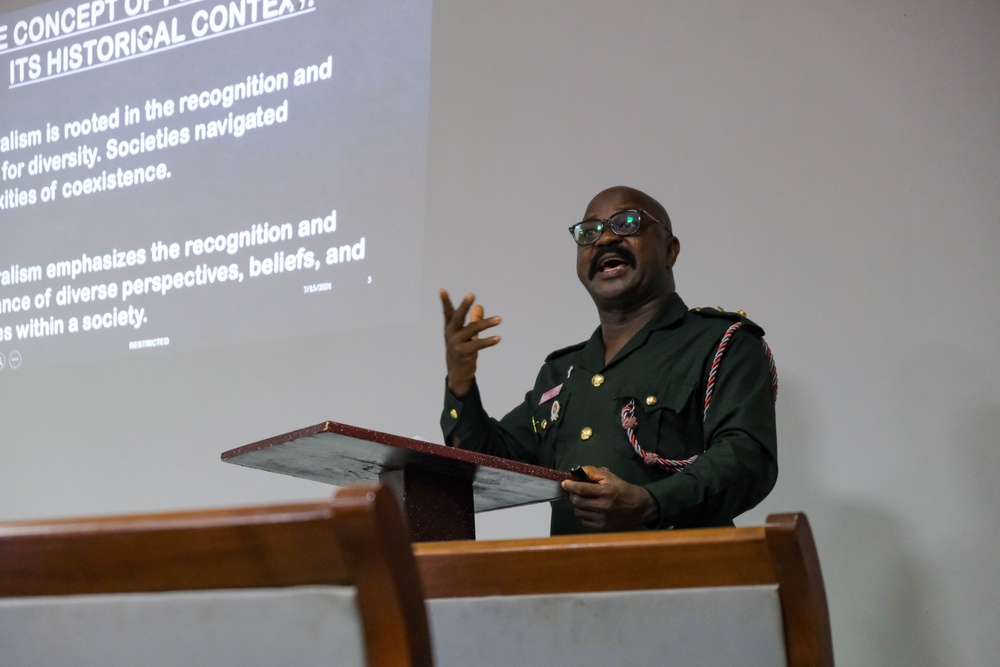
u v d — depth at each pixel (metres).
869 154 3.30
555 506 2.51
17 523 0.81
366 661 0.76
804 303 3.29
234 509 0.77
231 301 4.07
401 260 3.86
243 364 3.99
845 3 3.43
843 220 3.29
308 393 3.87
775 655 1.03
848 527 3.12
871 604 3.05
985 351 3.06
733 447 2.29
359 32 4.13
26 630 0.83
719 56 3.57
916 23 3.32
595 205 2.74
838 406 3.19
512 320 3.68
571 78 3.79
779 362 3.28
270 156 4.16
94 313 4.29
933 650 2.97
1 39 4.78
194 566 0.78
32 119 4.62
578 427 2.56
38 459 4.22
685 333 2.57
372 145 4.01
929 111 3.26
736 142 3.49
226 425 3.96
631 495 2.05
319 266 3.97
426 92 3.98
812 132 3.39
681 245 3.48
